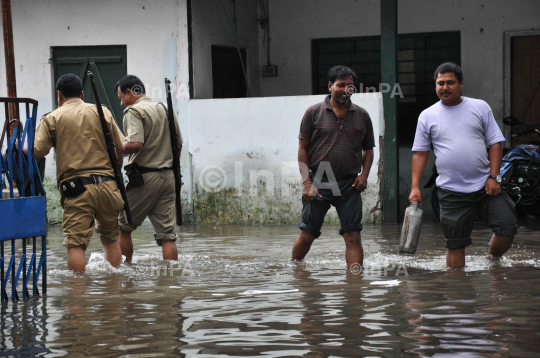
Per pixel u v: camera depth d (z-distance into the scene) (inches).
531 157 350.3
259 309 141.8
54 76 402.3
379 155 350.3
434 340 115.0
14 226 160.1
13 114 374.6
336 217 354.9
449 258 198.7
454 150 199.2
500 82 410.6
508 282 166.7
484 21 410.9
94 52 397.1
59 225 395.9
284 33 444.5
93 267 209.5
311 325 127.3
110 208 206.8
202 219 380.5
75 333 125.3
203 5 393.4
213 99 376.5
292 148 365.1
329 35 436.8
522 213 368.5
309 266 207.0
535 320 126.8
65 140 202.1
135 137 219.1
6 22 366.0
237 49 423.2
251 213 373.1
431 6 419.2
